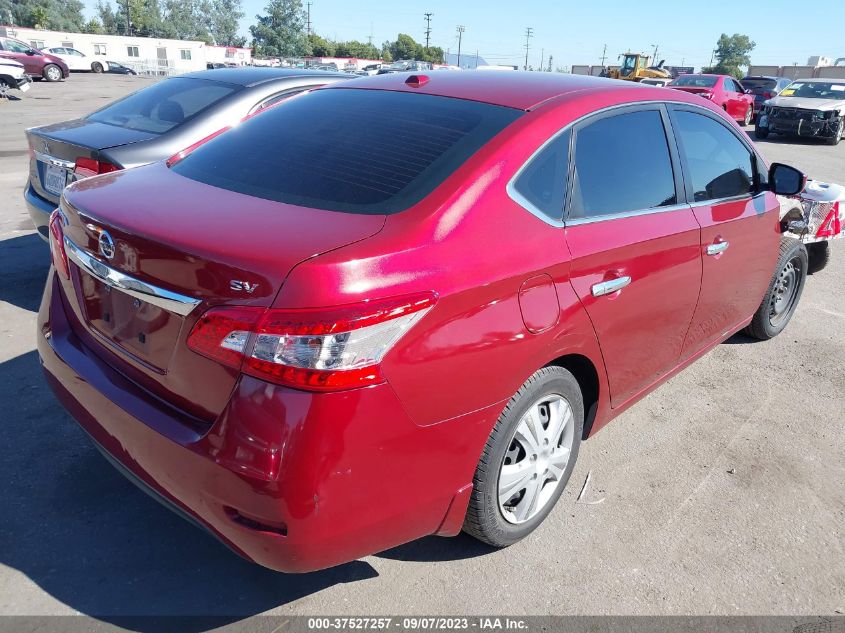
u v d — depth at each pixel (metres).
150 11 121.88
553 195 2.59
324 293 1.91
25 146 12.29
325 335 1.89
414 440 2.12
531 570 2.69
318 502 1.95
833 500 3.22
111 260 2.27
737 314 4.12
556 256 2.50
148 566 2.61
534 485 2.72
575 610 2.51
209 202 2.37
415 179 2.38
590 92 2.94
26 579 2.51
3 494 2.94
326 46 115.25
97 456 3.24
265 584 2.56
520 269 2.35
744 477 3.36
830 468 3.48
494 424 2.39
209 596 2.49
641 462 3.45
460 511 2.41
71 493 2.98
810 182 5.59
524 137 2.55
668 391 4.21
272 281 1.92
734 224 3.64
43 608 2.39
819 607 2.59
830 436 3.78
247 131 2.98
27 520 2.80
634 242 2.85
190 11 128.75
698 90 21.08
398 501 2.15
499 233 2.34
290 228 2.13
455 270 2.17
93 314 2.49
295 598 2.51
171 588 2.52
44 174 4.95
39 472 3.10
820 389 4.31
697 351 3.77
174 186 2.57
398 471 2.11
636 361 3.12
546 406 2.70
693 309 3.47
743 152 3.89
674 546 2.86
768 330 4.90
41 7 95.94
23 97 22.73
